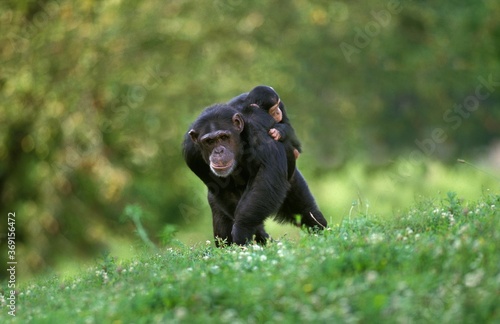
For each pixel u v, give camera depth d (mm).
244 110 16516
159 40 40031
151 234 40094
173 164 40562
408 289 9664
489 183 42531
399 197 42281
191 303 10234
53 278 15703
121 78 39000
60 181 40062
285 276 10695
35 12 39156
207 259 13078
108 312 10547
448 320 8891
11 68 38312
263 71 41188
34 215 39906
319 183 42719
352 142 42844
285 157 15984
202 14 40531
